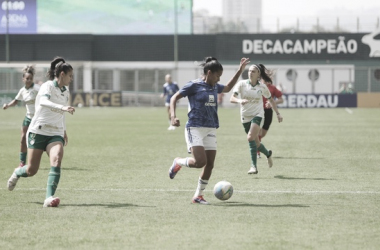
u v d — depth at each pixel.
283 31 170.50
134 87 165.88
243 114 40.44
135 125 89.12
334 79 166.12
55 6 165.75
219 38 165.75
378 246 20.89
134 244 21.25
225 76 166.38
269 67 166.38
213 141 28.48
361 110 137.88
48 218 25.31
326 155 49.91
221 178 36.97
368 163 44.50
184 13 166.00
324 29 170.00
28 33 165.50
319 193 31.36
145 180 35.94
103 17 166.50
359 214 26.06
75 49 165.25
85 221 24.77
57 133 28.12
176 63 163.12
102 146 57.84
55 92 27.80
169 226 23.89
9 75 159.00
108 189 32.62
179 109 147.62
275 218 25.30
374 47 165.00
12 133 73.88
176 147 57.06
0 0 165.50
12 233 22.84
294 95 152.00
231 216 25.69
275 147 56.81
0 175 38.06
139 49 166.00
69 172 39.53
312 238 21.98
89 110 140.12
